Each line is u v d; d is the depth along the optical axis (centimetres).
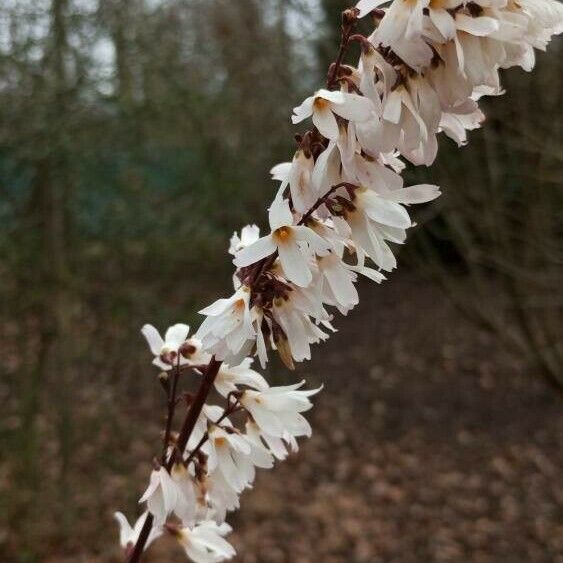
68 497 475
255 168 634
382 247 113
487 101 466
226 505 133
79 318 541
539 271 513
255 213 639
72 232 500
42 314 475
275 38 639
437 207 487
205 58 619
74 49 448
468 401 746
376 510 548
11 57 426
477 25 94
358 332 947
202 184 602
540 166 444
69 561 452
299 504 550
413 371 827
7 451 478
